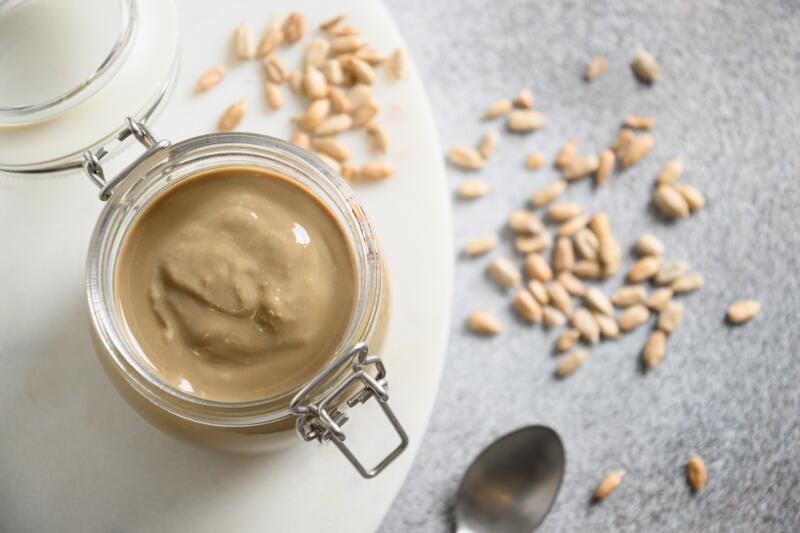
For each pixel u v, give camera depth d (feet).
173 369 0.99
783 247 1.30
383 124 1.17
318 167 1.00
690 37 1.31
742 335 1.28
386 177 1.15
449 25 1.31
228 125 1.17
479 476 1.23
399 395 1.12
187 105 1.17
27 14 1.02
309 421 0.97
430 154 1.16
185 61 1.17
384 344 1.05
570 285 1.28
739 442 1.27
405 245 1.14
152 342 1.00
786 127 1.31
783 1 1.31
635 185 1.30
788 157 1.30
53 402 1.11
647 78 1.31
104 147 1.05
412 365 1.13
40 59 1.03
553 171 1.30
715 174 1.30
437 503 1.25
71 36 1.03
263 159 1.01
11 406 1.11
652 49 1.32
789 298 1.29
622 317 1.28
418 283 1.14
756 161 1.30
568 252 1.28
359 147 1.18
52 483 1.10
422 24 1.31
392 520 1.24
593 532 1.26
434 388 1.12
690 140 1.31
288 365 0.99
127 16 1.02
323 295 1.00
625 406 1.27
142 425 1.11
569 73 1.31
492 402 1.27
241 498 1.10
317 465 1.11
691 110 1.31
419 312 1.13
